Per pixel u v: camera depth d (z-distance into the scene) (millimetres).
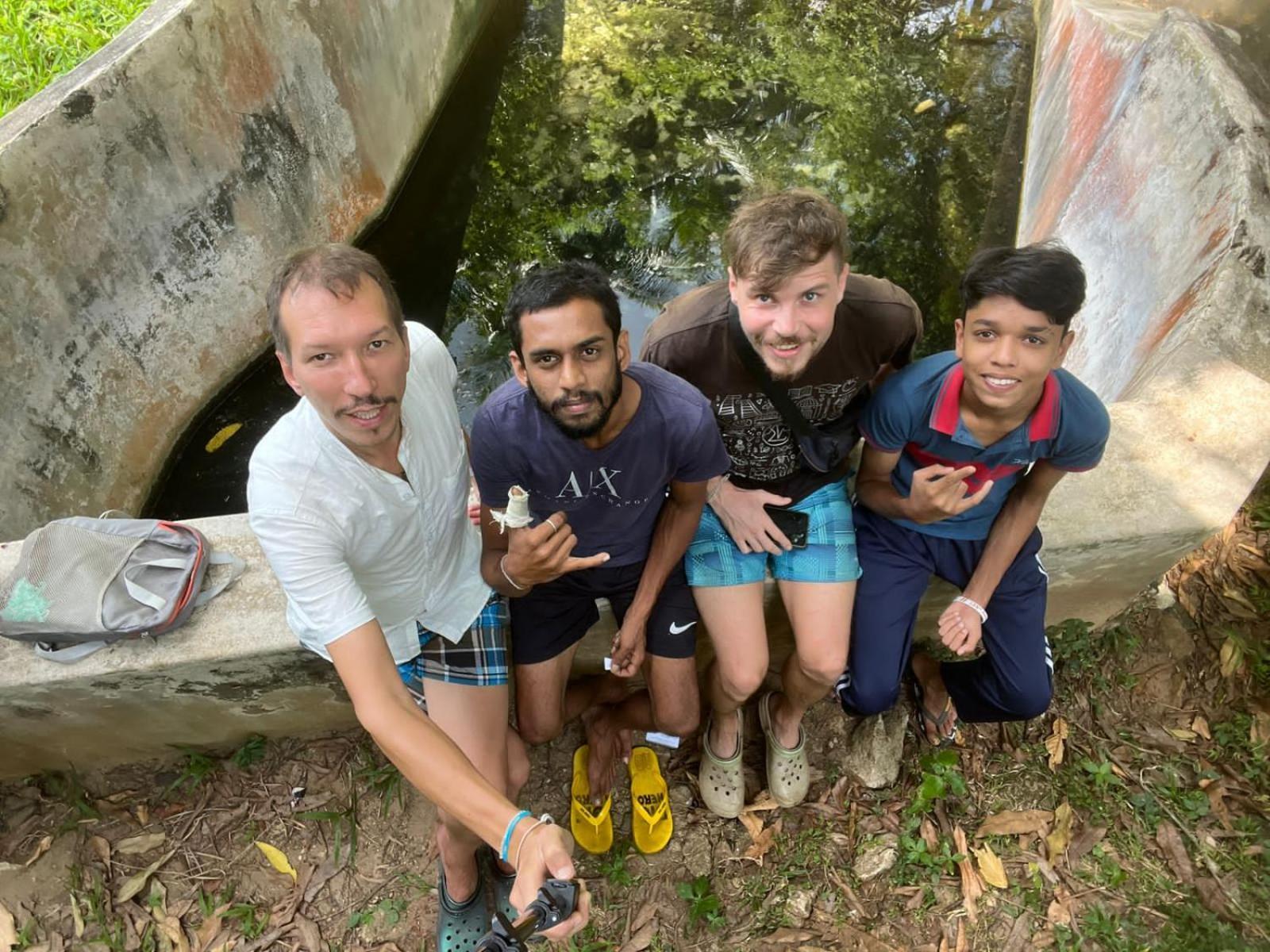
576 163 5137
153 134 3500
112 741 2303
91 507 3316
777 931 2113
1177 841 2186
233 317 3975
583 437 1665
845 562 2119
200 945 2139
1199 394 2373
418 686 2070
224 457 3871
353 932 2156
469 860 1989
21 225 3084
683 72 5613
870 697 2137
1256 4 3430
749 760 2426
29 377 3127
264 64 3949
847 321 1835
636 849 2258
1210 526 2145
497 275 4586
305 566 1586
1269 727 2350
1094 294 3480
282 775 2391
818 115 5301
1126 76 3656
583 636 2227
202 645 2033
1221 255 2619
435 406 1775
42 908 2197
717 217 4738
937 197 4844
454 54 5664
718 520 2129
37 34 3900
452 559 1939
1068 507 2188
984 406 1772
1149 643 2529
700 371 1926
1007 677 2127
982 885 2152
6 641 2064
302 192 4277
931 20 5980
